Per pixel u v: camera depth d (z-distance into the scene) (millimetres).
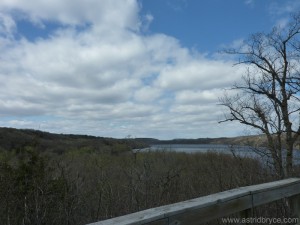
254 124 12023
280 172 9930
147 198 9047
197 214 3209
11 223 7684
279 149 10906
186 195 9664
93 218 8531
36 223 7578
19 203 8109
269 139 11250
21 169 8852
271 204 6008
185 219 3084
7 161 8852
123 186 9508
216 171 10164
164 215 2893
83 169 11172
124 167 11156
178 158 16984
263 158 10750
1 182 7984
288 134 11266
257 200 4027
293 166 10641
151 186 9469
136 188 9203
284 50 12242
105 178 9891
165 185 9508
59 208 8383
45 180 8750
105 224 2572
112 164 11875
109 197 8875
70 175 9961
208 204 3342
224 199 3541
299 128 11352
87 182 10070
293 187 4758
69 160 11555
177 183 10078
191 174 12227
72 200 8625
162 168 11625
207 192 9508
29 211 7977
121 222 2617
